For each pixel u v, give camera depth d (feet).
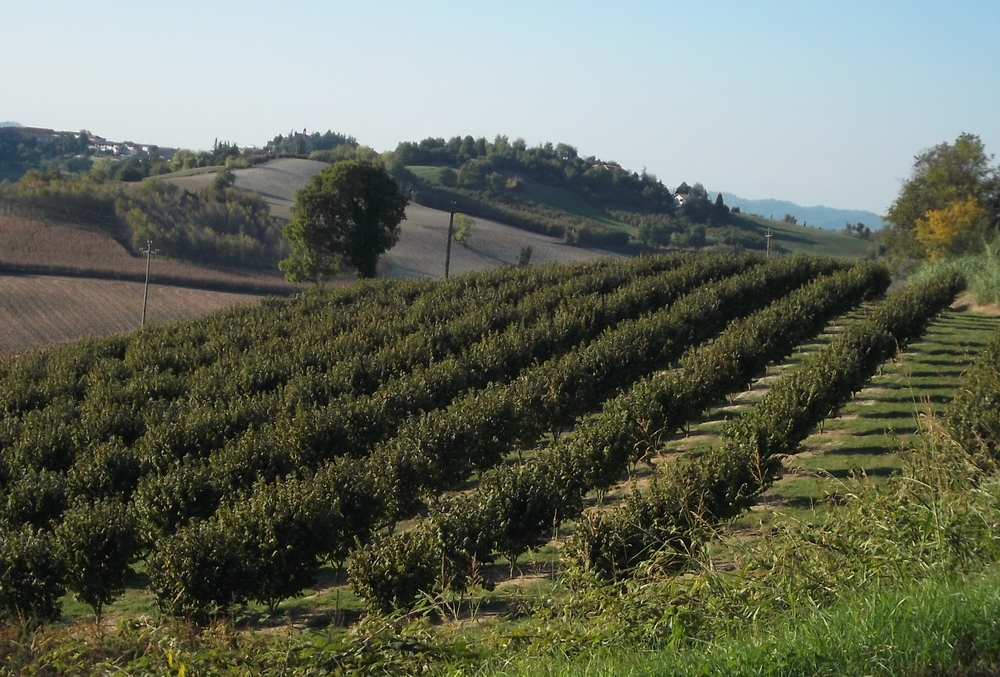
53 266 213.46
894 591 23.43
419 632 27.99
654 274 177.06
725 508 45.57
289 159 479.82
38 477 71.46
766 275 162.71
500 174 504.43
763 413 64.23
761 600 25.07
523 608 34.47
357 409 83.76
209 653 28.99
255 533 52.19
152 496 65.36
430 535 48.21
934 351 121.49
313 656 27.30
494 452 75.87
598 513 41.06
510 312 139.13
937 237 241.35
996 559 25.09
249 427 80.89
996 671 18.95
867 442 76.84
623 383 95.71
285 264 231.91
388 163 451.94
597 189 515.09
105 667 30.63
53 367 127.65
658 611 26.18
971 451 39.58
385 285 178.19
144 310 187.93
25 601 50.01
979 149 250.16
